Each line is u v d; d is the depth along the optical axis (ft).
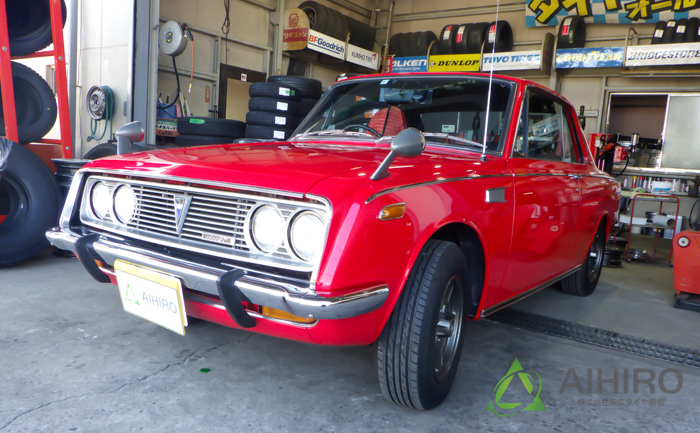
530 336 8.70
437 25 32.73
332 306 4.19
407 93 7.75
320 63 30.07
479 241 6.12
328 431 5.20
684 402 6.39
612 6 26.05
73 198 6.37
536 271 7.95
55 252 12.55
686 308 11.16
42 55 14.30
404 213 4.80
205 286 4.77
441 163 5.83
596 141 24.53
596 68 27.09
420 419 5.56
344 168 4.99
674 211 25.89
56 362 6.51
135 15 16.35
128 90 16.71
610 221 11.75
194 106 23.90
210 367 6.62
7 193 11.44
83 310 8.55
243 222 4.83
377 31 34.73
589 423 5.71
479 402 6.07
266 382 6.27
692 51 23.31
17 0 13.64
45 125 14.25
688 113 26.35
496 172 6.48
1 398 5.52
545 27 29.01
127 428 5.05
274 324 4.88
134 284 5.53
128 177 5.76
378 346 5.34
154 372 6.37
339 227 4.35
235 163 5.24
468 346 8.03
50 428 4.98
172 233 5.29
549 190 7.79
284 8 27.12
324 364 6.92
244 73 26.11
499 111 7.20
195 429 5.10
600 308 10.88
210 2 23.80
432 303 5.15
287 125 19.52
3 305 8.57
